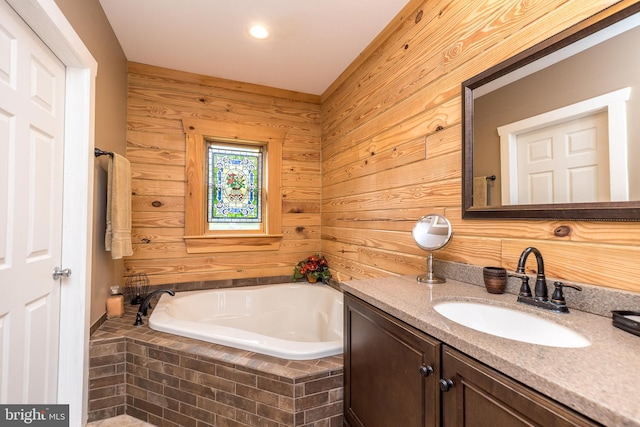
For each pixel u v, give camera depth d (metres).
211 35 2.08
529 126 1.10
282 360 1.46
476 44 1.34
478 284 1.30
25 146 1.23
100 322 1.85
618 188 0.85
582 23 0.94
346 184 2.54
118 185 1.86
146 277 2.48
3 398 1.12
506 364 0.64
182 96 2.62
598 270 0.91
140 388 1.67
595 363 0.61
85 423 1.60
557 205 1.00
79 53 1.46
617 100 0.85
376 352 1.13
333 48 2.24
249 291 2.59
